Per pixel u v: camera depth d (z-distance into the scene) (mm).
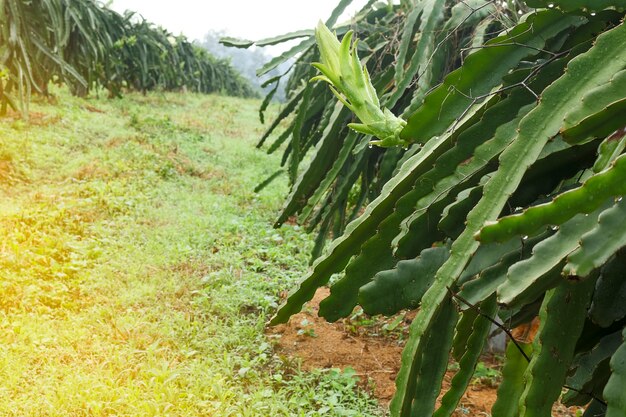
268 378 3551
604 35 983
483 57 1192
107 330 3852
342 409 3258
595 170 950
